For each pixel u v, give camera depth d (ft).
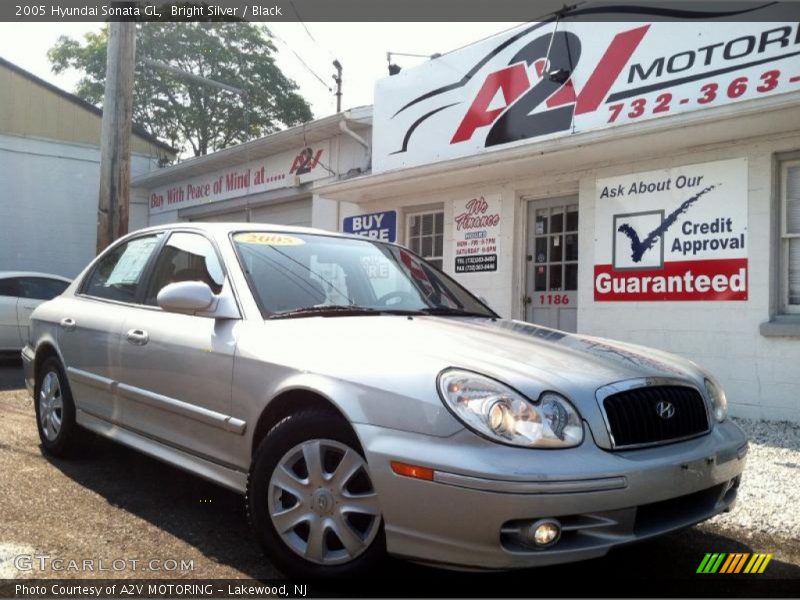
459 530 8.11
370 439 8.77
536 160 25.30
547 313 28.14
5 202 55.36
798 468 15.98
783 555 11.27
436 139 31.86
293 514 9.53
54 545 10.82
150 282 13.91
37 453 16.30
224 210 49.42
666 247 23.79
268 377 10.23
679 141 22.33
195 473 11.57
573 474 8.11
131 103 27.07
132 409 13.10
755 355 21.65
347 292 12.62
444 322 11.67
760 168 21.62
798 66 20.71
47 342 16.16
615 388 9.15
